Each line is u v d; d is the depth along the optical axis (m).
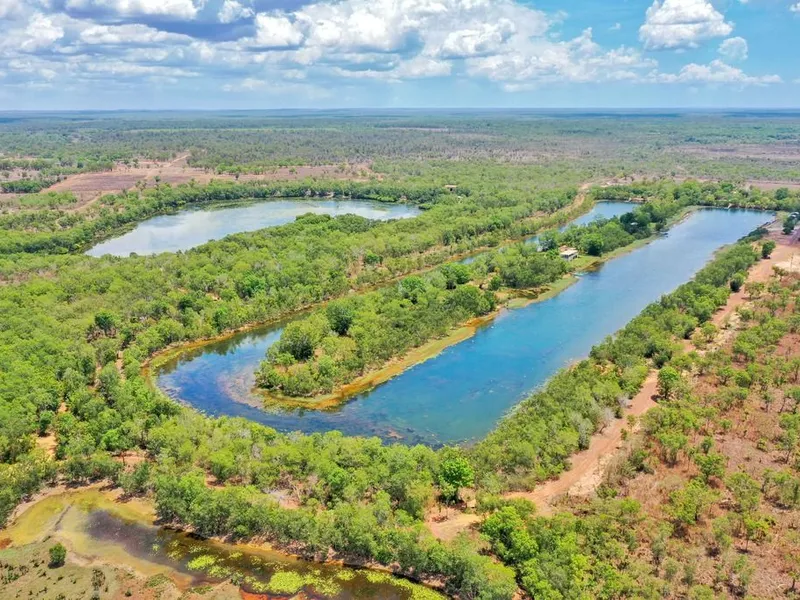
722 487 102.44
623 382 135.75
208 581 88.12
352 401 142.50
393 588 86.62
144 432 121.00
